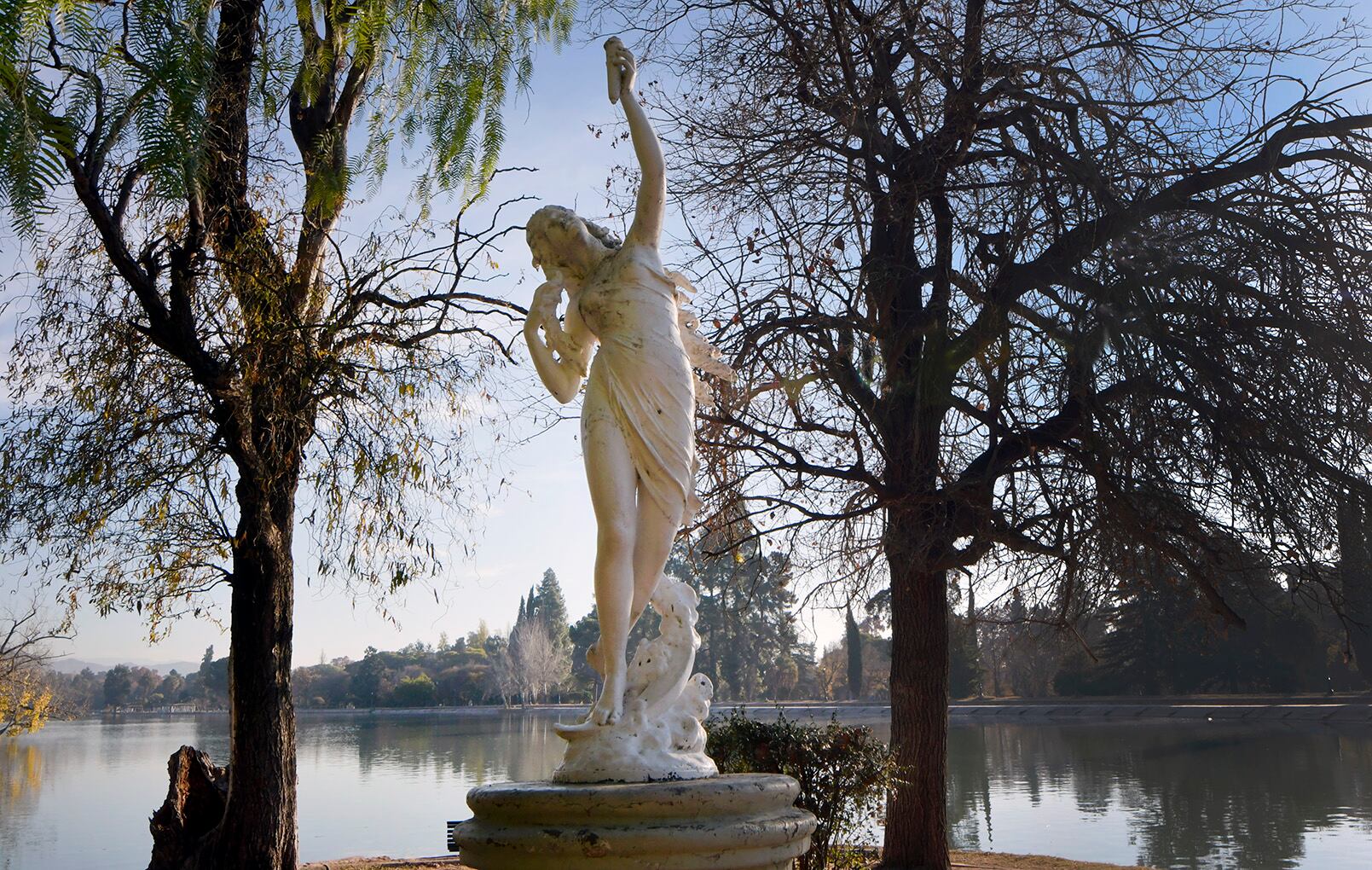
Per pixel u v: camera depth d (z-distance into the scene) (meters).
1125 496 11.73
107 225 10.28
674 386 5.28
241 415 11.04
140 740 56.81
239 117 11.47
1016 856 14.40
